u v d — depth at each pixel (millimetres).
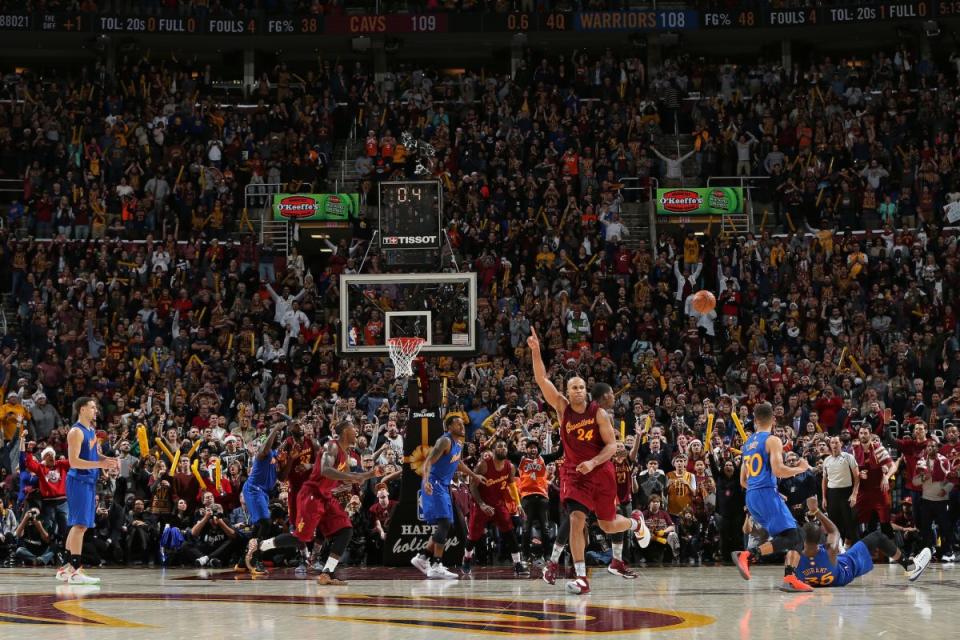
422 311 15977
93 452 12000
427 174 17344
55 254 26172
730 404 18906
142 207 27875
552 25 33625
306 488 11945
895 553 10875
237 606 8852
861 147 29219
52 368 22719
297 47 35531
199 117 30766
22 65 35812
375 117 31219
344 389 21766
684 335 23203
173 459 17000
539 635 6723
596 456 9875
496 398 20266
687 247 25938
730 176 29359
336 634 6836
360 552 15961
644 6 35250
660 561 16422
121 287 25469
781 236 27094
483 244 26344
